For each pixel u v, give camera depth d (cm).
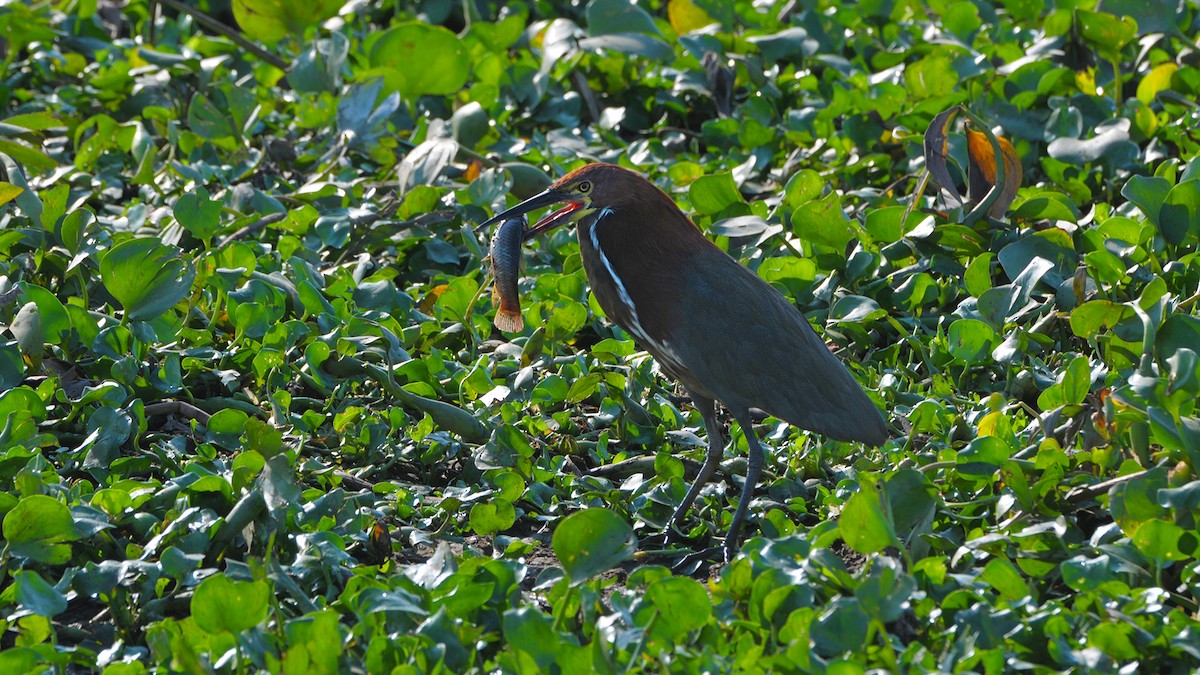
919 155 1407
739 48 1695
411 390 1041
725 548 874
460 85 1617
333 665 671
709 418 945
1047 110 1444
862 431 903
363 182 1474
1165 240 1128
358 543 842
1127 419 823
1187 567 738
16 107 1658
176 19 1991
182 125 1650
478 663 702
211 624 698
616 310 973
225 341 1130
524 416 1035
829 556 746
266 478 815
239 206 1360
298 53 1781
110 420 934
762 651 673
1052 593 768
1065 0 1684
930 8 1808
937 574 744
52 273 1171
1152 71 1479
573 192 958
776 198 1371
